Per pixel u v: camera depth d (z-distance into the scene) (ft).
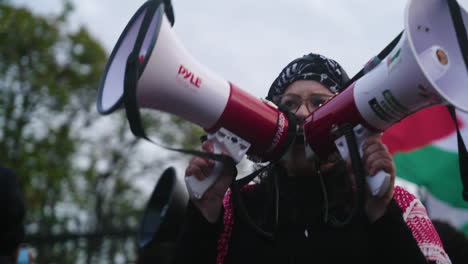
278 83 5.96
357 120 4.75
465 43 4.59
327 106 5.03
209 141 4.98
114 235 18.74
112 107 4.73
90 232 18.92
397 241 4.69
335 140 4.86
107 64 5.25
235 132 4.95
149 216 7.00
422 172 8.86
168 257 8.85
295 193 5.32
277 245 5.03
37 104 50.88
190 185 4.90
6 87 49.90
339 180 5.32
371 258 4.93
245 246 5.14
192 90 4.81
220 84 4.99
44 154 50.11
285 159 5.46
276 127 5.02
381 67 4.67
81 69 55.47
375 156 4.58
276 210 5.13
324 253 4.89
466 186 5.19
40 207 47.52
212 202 4.99
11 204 4.97
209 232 4.99
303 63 5.83
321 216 5.09
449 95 4.51
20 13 51.19
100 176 57.31
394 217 4.76
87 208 51.85
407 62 4.36
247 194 5.54
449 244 7.63
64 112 52.85
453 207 9.07
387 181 4.50
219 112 4.89
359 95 4.74
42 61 52.06
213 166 4.92
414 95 4.40
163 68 4.65
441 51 4.56
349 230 4.98
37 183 48.60
